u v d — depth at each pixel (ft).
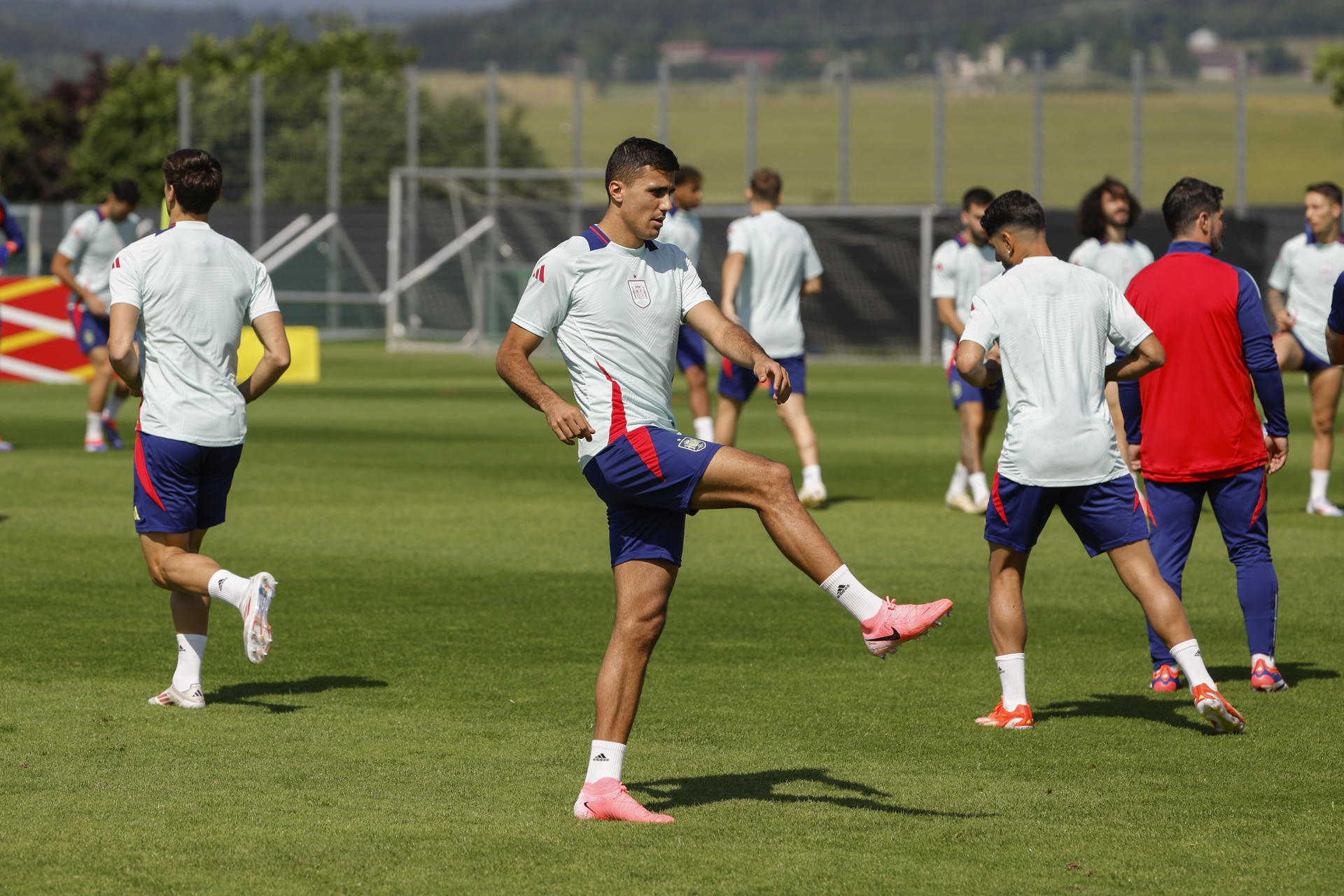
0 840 27.99
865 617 28.96
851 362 203.31
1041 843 28.55
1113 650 46.03
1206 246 43.19
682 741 35.94
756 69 232.12
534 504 75.05
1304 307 72.49
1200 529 70.79
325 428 111.75
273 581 35.50
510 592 53.83
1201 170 231.30
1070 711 39.04
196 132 236.02
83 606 50.03
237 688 40.27
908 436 109.91
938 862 27.40
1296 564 60.34
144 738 35.19
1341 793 31.94
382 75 235.81
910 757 34.68
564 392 142.10
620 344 30.12
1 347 148.97
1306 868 27.22
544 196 241.14
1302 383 172.55
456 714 37.86
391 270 212.64
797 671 43.14
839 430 114.11
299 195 235.20
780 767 33.73
